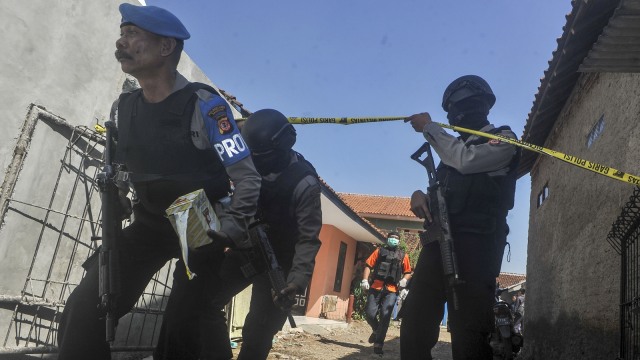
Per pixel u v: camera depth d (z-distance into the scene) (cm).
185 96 221
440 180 302
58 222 428
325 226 1667
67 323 219
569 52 646
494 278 283
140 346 527
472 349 270
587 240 700
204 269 235
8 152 375
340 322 1541
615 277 555
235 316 744
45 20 402
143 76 221
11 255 385
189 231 203
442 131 291
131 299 233
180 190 221
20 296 386
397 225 3109
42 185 409
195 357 237
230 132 221
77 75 434
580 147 781
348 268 1936
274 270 287
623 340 456
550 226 984
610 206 603
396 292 851
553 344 885
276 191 302
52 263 421
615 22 381
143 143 222
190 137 221
